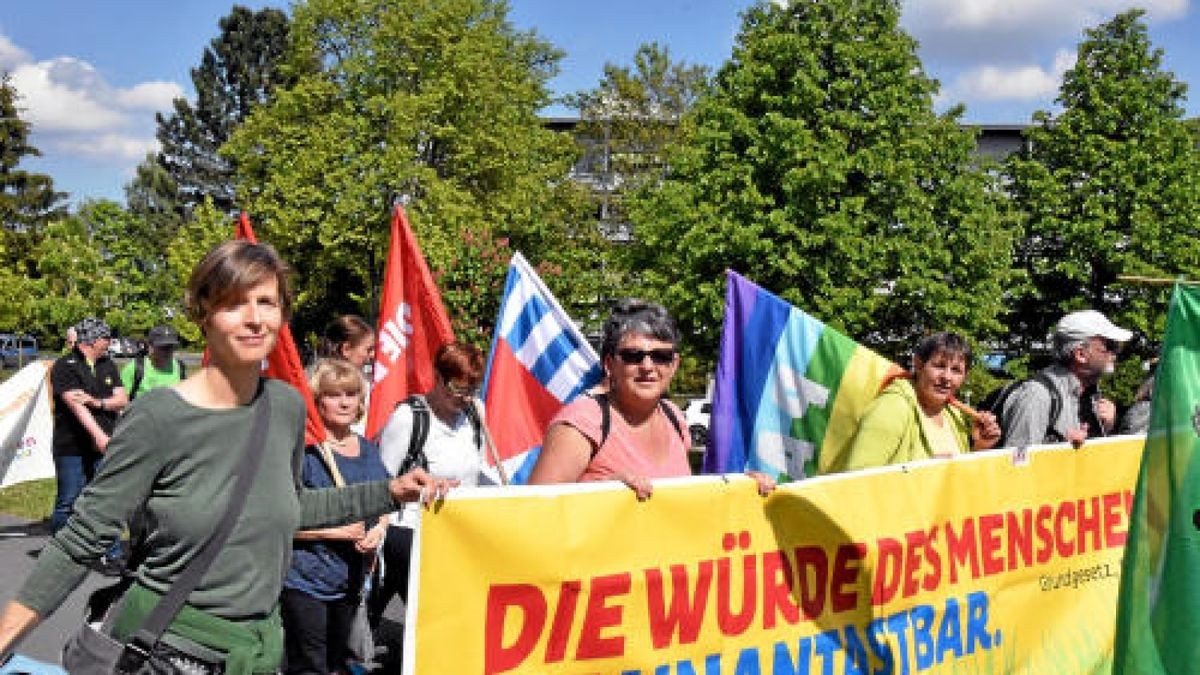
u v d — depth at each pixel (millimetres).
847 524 3998
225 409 2566
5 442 8625
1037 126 26156
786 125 21328
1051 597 4859
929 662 4312
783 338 4891
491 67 37812
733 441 4938
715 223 21656
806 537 3855
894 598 4184
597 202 37625
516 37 41938
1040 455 4793
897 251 21906
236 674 2510
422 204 34594
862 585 4055
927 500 4320
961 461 4461
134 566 2574
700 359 22938
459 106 37219
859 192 22438
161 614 2463
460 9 36938
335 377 4480
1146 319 23906
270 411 2645
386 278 5531
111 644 2490
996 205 24938
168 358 8969
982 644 4523
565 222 37156
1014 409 5605
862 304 21484
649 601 3414
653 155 33062
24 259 44625
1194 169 24844
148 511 2494
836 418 4730
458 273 12906
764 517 3732
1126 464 5215
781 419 4871
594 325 16281
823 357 4812
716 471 4941
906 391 4660
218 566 2498
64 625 6441
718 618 3596
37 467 8844
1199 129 25812
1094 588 5059
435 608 2965
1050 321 25516
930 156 23078
